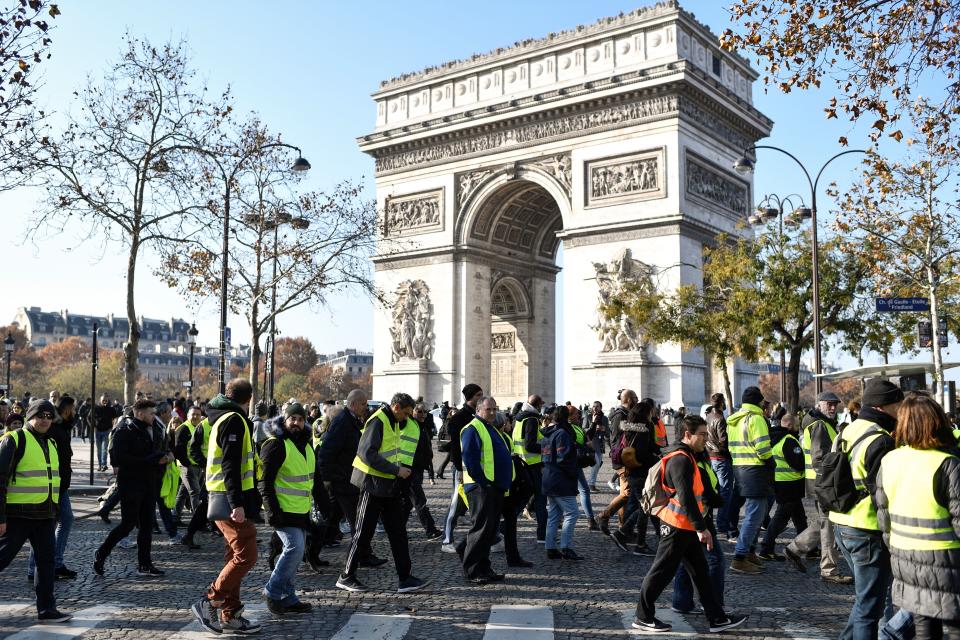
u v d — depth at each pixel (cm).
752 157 7562
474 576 1772
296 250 5128
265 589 1489
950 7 2002
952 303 5278
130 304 3903
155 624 1416
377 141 8081
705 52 7000
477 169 7544
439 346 7550
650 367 6397
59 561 1791
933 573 942
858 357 5591
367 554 1948
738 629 1390
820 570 1916
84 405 6419
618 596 1653
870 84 2125
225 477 1355
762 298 5231
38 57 2755
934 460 959
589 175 6844
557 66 7194
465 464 1770
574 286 6825
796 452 1938
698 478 1398
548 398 8519
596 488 3762
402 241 7912
